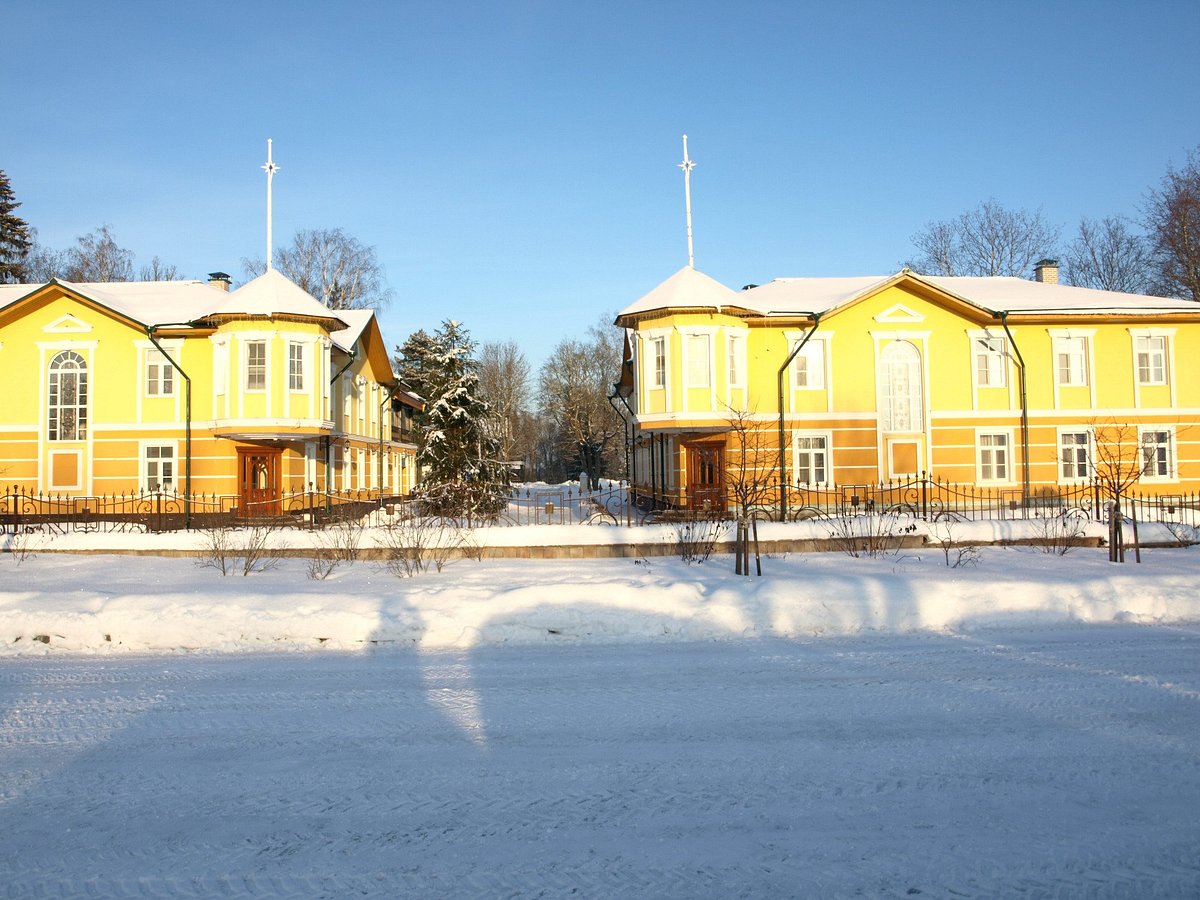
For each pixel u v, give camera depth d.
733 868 4.45
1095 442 27.20
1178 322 27.56
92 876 4.47
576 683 8.14
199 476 27.56
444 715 7.15
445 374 29.55
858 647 9.56
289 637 10.09
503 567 15.34
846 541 17.05
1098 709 7.11
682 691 7.82
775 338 27.11
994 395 27.30
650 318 26.47
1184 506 23.22
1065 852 4.58
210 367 27.81
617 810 5.20
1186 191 42.44
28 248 52.81
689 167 27.58
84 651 9.84
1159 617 10.96
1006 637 10.00
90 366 27.72
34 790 5.61
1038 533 17.70
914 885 4.26
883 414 27.11
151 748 6.40
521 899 4.17
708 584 12.05
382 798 5.42
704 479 27.00
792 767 5.88
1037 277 33.25
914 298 27.33
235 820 5.12
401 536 16.81
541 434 92.56
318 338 27.47
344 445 33.03
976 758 6.00
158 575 14.72
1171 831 4.82
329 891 4.28
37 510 27.41
